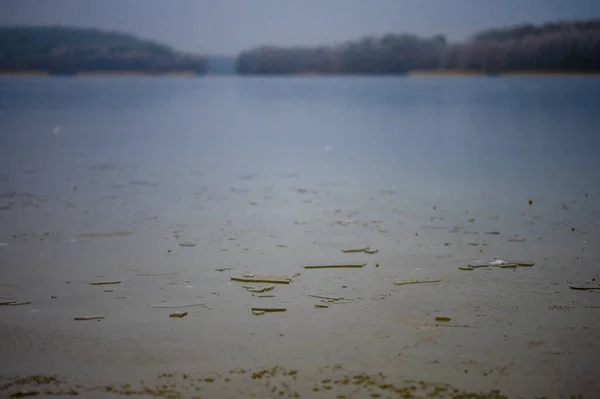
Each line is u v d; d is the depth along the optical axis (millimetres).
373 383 5020
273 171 15656
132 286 7215
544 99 43688
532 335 5871
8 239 9203
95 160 17547
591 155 17797
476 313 6391
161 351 5594
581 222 10047
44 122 29812
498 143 21031
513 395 4840
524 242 8930
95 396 4840
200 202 11883
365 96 52594
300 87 71875
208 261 8148
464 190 12898
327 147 20297
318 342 5750
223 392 4887
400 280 7387
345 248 8719
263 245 8898
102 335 5926
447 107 38719
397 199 12055
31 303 6711
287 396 4824
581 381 5035
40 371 5242
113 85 77312
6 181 14117
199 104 43938
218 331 6004
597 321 6172
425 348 5625
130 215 10750
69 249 8695
